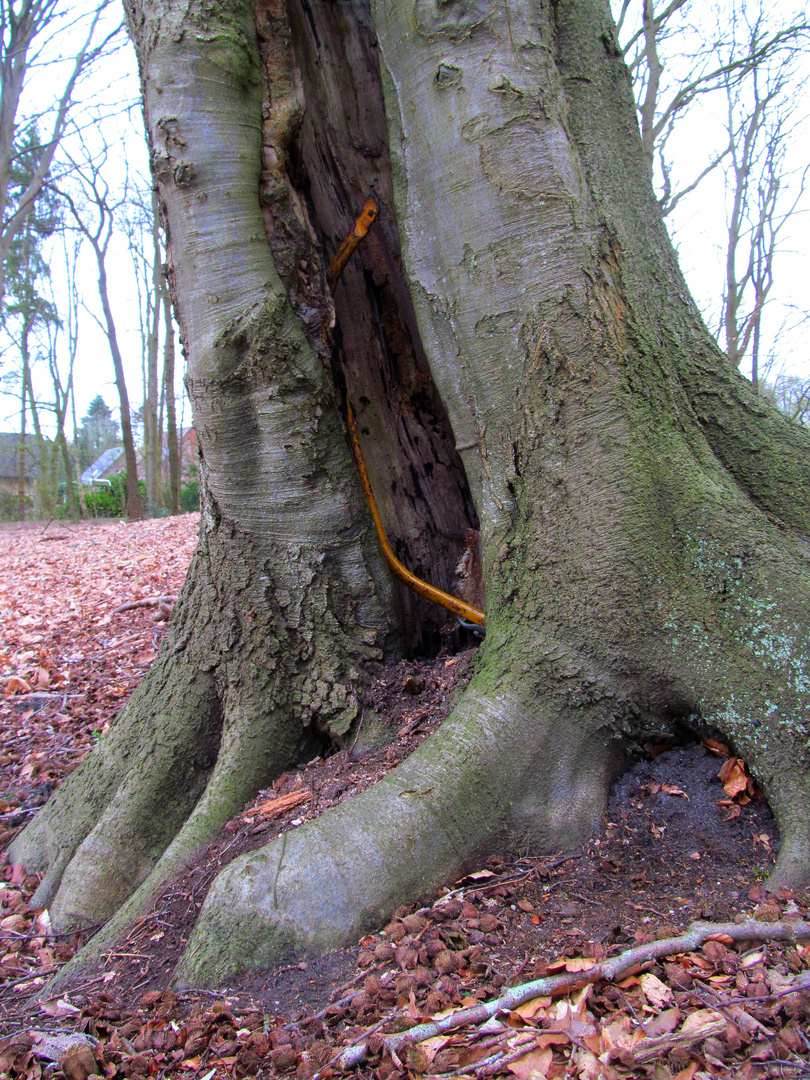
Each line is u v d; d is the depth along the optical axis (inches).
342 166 126.7
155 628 263.4
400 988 67.2
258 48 105.1
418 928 75.0
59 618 293.1
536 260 90.8
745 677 81.4
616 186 97.3
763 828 81.0
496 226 92.0
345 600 113.3
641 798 88.2
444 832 83.4
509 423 95.1
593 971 63.3
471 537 126.4
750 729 81.0
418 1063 57.5
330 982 71.8
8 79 500.7
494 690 92.0
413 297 101.8
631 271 94.0
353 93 126.0
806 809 76.4
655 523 86.4
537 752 88.3
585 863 82.0
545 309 90.5
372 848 80.8
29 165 725.3
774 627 80.4
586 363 89.0
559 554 90.2
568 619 89.1
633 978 64.1
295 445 105.3
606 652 87.4
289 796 101.6
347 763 105.3
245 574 112.0
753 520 86.3
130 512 772.6
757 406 99.8
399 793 85.7
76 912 109.8
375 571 115.3
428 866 81.5
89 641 258.5
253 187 102.0
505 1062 57.1
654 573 85.8
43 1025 76.7
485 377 96.0
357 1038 62.6
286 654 112.2
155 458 976.3
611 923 71.9
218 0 97.3
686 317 101.8
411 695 112.3
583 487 88.9
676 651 85.0
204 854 98.8
